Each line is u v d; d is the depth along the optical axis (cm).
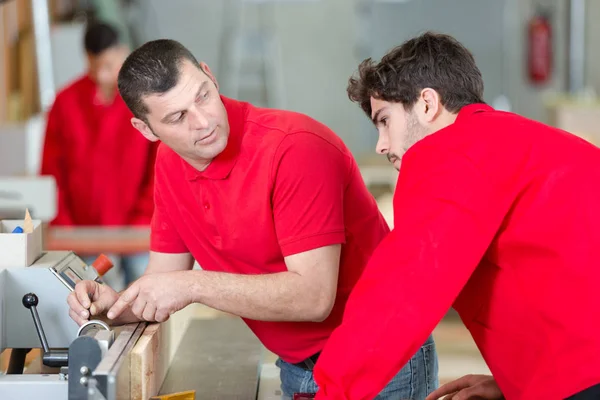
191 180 229
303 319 220
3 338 220
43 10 673
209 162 222
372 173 738
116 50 489
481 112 194
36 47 674
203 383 237
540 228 182
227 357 260
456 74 197
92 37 487
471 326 203
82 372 175
